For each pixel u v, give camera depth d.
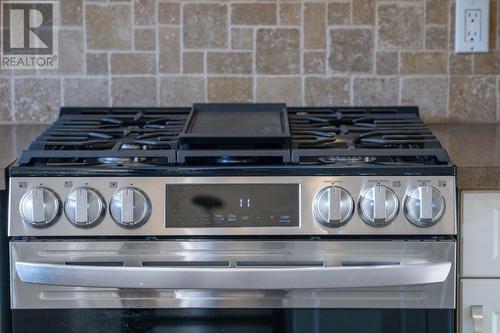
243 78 2.09
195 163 1.53
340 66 2.08
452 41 2.08
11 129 2.02
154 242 1.49
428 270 1.46
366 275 1.46
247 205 1.48
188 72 2.09
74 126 1.83
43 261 1.49
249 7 2.06
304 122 1.87
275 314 1.51
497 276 1.53
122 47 2.08
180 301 1.50
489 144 1.76
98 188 1.48
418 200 1.46
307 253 1.49
